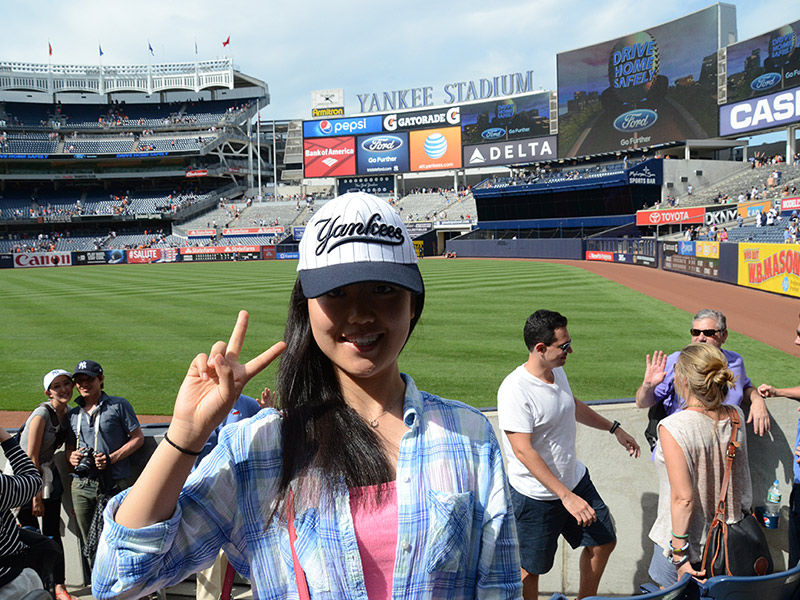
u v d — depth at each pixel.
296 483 1.30
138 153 63.69
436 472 1.37
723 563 2.66
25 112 68.38
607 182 42.91
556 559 3.89
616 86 46.97
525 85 53.19
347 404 1.43
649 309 15.55
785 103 38.12
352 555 1.27
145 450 4.05
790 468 3.55
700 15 42.25
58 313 17.62
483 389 8.09
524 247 45.12
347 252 1.30
